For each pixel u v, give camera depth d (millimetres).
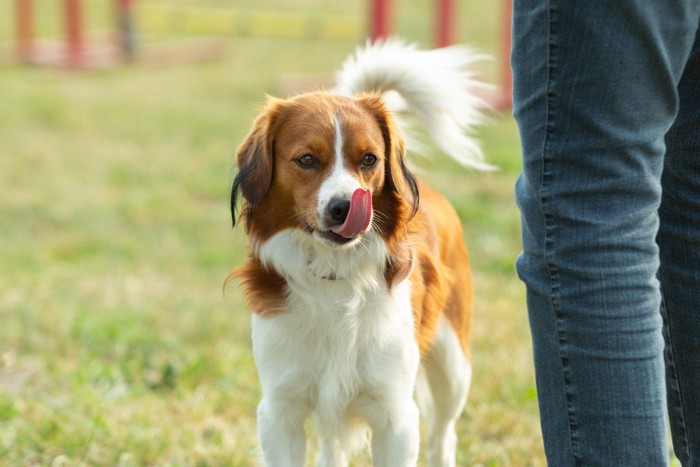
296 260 5926
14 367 9680
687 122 4902
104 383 9219
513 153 18344
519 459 7371
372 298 5996
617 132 4219
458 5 39500
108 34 34531
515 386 8797
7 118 22203
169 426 8031
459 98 7320
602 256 4301
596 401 4434
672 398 5355
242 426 8203
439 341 7035
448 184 16500
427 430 7805
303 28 32938
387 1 22297
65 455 7430
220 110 23547
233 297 11938
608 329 4344
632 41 4133
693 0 4219
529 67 4379
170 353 10070
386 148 6066
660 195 4438
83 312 11117
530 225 4508
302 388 6090
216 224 14938
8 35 34375
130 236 14383
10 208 15641
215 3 41438
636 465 4441
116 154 19422
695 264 5059
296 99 6043
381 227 5992
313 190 5750
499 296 11453
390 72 7250
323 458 6520
